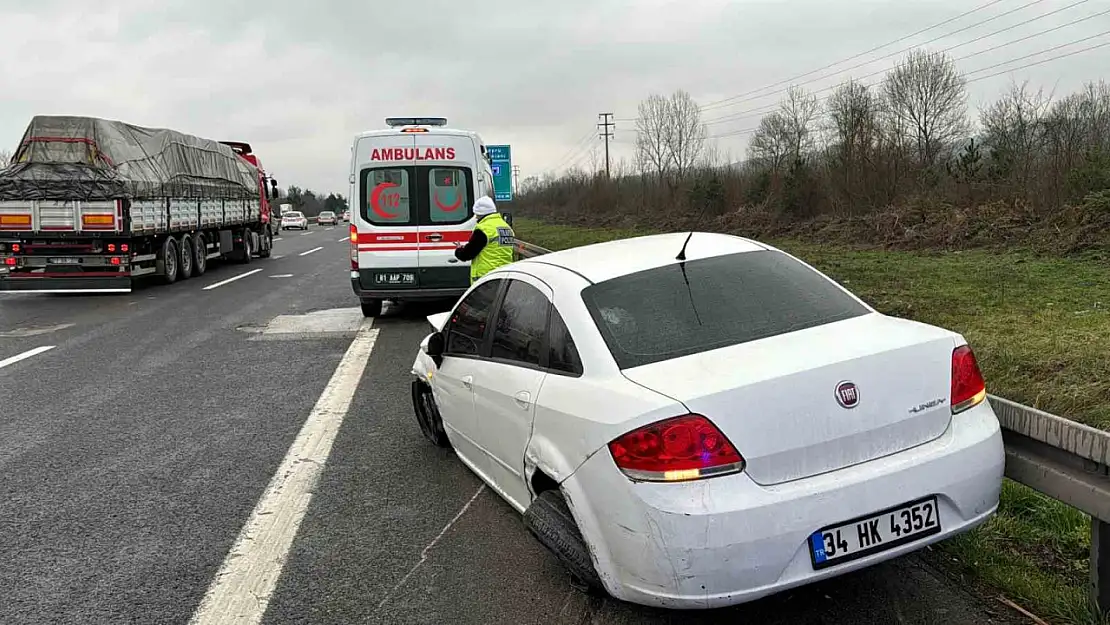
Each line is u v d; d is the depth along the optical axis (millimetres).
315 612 3555
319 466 5582
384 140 12250
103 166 16172
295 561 4082
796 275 3994
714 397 2871
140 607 3637
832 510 2883
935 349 3234
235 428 6602
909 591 3500
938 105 36781
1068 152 20641
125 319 13336
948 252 18938
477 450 4594
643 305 3615
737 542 2785
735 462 2836
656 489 2836
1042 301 10844
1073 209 18234
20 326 12781
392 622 3451
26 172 15805
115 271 16484
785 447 2893
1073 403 5941
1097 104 25500
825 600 3467
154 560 4129
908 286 13258
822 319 3619
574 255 4316
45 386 8328
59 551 4254
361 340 10898
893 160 26859
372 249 12312
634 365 3279
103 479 5395
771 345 3285
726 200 36438
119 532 4492
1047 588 3396
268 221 29156
